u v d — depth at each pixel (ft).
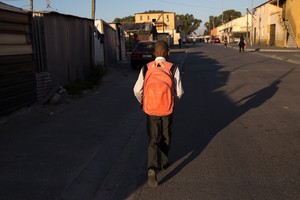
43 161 16.70
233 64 73.26
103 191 14.55
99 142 19.67
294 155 17.87
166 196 13.74
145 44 64.39
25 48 26.99
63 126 22.86
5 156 17.31
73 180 14.70
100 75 44.80
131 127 23.77
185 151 18.85
